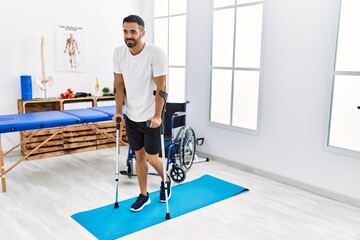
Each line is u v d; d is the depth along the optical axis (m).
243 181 3.67
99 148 4.89
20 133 4.53
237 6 3.92
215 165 4.22
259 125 3.80
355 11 2.94
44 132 4.38
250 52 3.88
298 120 3.43
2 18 4.27
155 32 5.28
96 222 2.69
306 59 3.29
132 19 2.45
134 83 2.63
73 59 4.89
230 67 4.10
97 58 5.13
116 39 5.28
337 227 2.67
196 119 4.61
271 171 3.74
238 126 4.08
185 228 2.62
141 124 2.70
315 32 3.20
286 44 3.45
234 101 4.11
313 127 3.31
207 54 4.32
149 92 2.65
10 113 4.48
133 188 3.41
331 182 3.22
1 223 2.66
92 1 4.96
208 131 4.45
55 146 4.51
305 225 2.70
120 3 5.23
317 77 3.22
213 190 3.38
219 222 2.72
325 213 2.91
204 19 4.30
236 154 4.11
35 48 4.55
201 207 2.99
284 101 3.53
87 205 3.00
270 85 3.64
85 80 5.05
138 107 2.68
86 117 3.58
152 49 2.55
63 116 3.56
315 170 3.34
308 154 3.38
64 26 4.75
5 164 4.15
